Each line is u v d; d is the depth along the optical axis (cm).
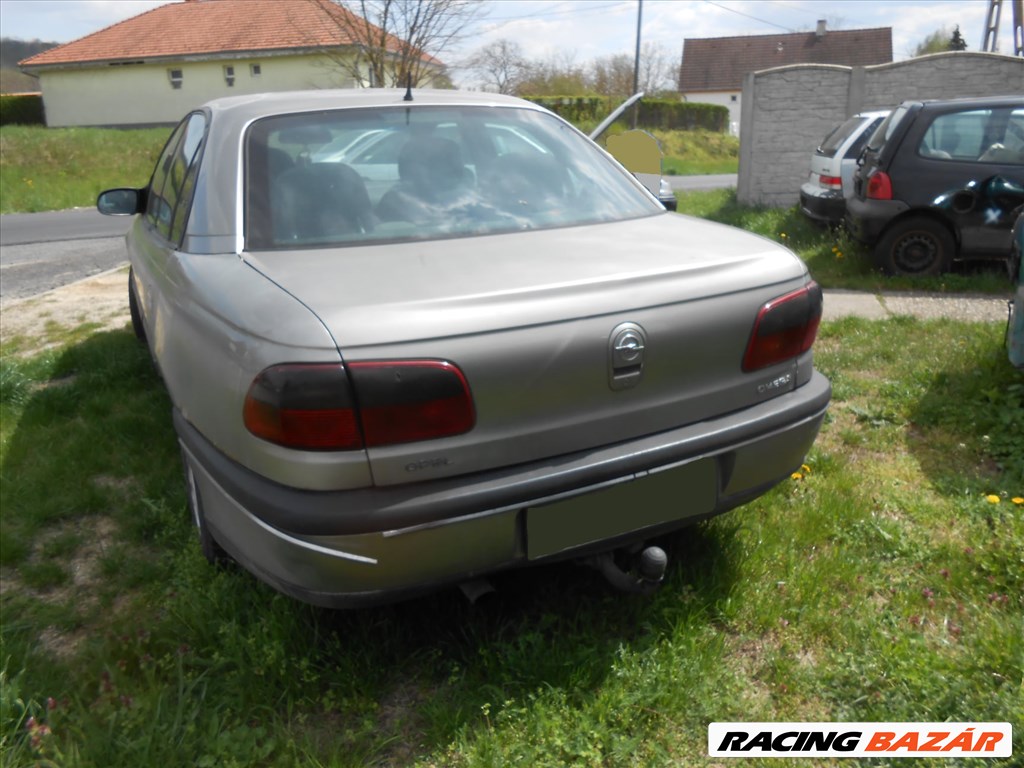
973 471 380
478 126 331
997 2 2119
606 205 322
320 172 292
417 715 244
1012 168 712
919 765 219
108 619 291
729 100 6306
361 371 205
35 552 336
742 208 1242
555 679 249
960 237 734
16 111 4366
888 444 412
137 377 523
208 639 268
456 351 213
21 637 279
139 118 4194
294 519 212
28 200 1892
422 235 279
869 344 560
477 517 220
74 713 239
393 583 220
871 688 247
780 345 266
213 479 246
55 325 686
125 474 396
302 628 263
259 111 318
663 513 250
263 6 4131
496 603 285
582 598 283
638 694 242
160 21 4222
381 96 337
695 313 246
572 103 3238
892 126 764
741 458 260
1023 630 262
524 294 226
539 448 228
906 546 315
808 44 6322
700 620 272
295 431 208
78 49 4209
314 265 248
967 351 502
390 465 212
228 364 228
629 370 236
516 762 223
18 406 483
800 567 300
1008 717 231
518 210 301
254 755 225
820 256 865
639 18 3447
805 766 222
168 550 325
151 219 432
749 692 251
